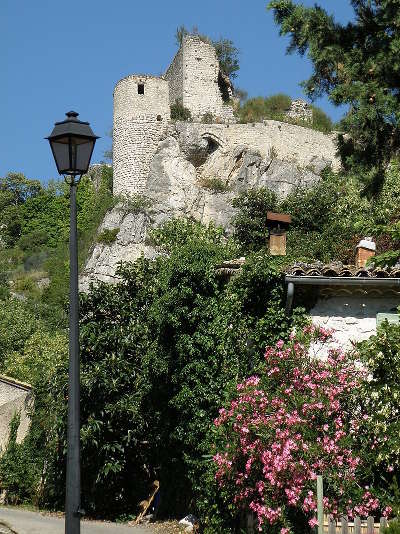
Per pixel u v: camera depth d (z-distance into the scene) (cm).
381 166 1569
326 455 1066
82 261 5206
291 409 1126
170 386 1630
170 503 1759
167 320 1542
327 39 1547
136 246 4988
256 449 1125
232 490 1196
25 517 1805
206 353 1469
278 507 1075
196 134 5375
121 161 5388
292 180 5303
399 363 1042
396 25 1502
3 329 3997
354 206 3017
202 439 1452
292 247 2773
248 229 3319
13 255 6425
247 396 1163
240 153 5381
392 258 1118
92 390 1819
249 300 1385
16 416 2212
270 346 1302
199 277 1536
